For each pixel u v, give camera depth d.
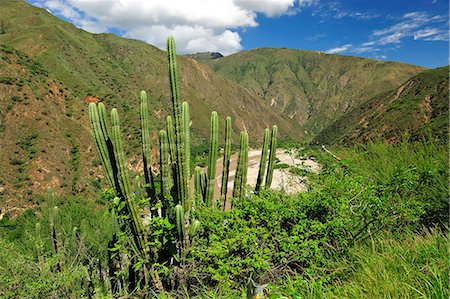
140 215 4.73
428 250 2.82
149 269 4.62
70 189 41.59
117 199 4.55
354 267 3.20
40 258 6.25
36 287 5.45
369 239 3.75
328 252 3.83
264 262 3.44
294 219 4.20
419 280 2.48
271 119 188.12
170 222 4.72
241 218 4.33
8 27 108.62
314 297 2.79
